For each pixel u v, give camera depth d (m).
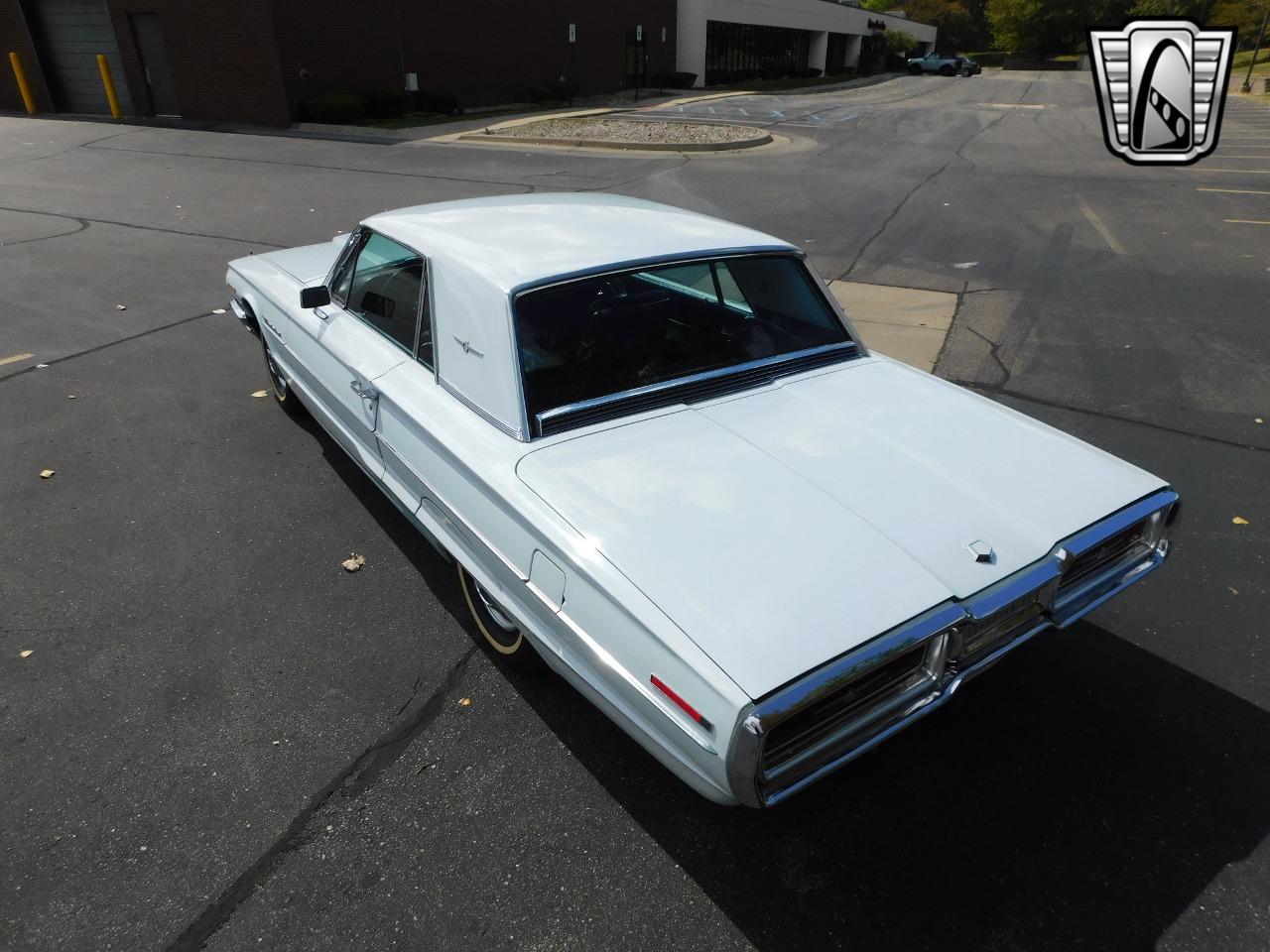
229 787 2.72
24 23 20.94
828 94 34.97
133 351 6.49
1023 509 2.58
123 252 9.32
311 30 19.47
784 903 2.37
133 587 3.71
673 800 2.70
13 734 2.91
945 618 2.20
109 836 2.54
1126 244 9.98
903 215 11.62
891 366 3.45
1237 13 49.84
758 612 2.12
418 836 2.56
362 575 3.82
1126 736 2.94
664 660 2.09
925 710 2.28
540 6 26.80
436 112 22.92
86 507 4.34
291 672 3.22
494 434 2.80
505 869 2.46
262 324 5.01
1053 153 17.89
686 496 2.50
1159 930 2.29
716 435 2.80
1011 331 6.98
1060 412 5.46
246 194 12.42
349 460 4.86
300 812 2.64
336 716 3.02
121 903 2.34
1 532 4.11
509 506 2.57
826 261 9.25
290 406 5.29
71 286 8.12
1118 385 5.88
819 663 2.01
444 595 3.70
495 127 20.62
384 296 3.60
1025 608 2.47
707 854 2.51
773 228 10.77
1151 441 5.06
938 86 42.06
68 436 5.09
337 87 20.53
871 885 2.42
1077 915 2.33
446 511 3.01
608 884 2.42
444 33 23.17
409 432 3.20
